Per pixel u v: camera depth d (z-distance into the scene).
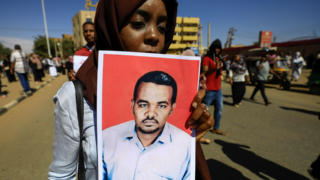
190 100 0.67
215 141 3.07
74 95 0.63
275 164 2.42
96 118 0.64
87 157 0.66
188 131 0.69
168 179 0.66
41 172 2.18
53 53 54.91
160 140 0.66
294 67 10.55
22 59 6.31
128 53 0.62
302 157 2.58
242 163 2.44
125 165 0.63
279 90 8.10
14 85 9.00
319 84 7.11
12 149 2.69
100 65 0.60
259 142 3.03
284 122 3.97
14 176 2.11
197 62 0.67
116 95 0.62
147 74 0.63
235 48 25.39
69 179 0.68
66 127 0.63
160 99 0.65
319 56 7.50
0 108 4.61
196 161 0.78
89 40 2.82
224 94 7.27
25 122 3.81
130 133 0.64
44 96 6.52
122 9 0.63
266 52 5.44
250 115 4.48
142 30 0.66
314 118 4.24
